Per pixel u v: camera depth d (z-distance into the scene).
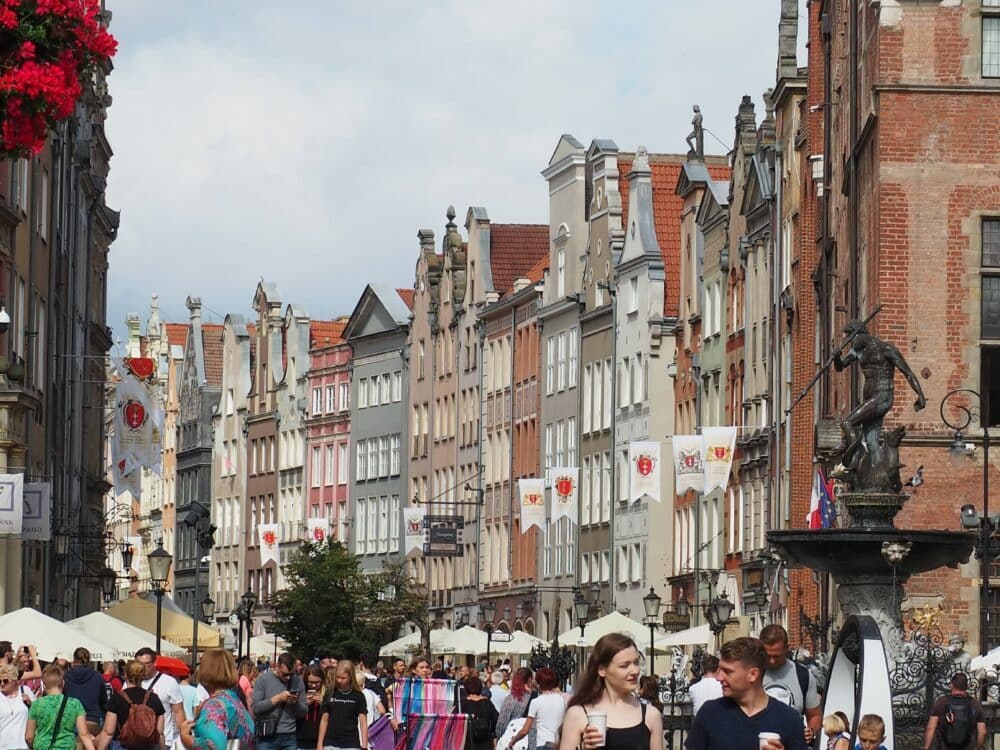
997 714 37.19
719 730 17.84
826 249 66.56
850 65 59.66
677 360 103.75
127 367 85.94
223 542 175.25
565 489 97.75
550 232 124.25
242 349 174.00
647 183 110.38
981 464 52.25
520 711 39.25
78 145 87.88
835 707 27.30
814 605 70.38
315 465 160.50
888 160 53.09
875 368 35.41
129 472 85.50
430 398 143.88
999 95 53.03
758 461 85.25
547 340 123.56
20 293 69.38
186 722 28.83
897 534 33.84
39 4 30.25
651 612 75.19
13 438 59.50
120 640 49.25
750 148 90.25
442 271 143.12
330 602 112.19
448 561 139.50
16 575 59.41
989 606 52.62
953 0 53.22
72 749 32.19
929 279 53.00
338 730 35.97
